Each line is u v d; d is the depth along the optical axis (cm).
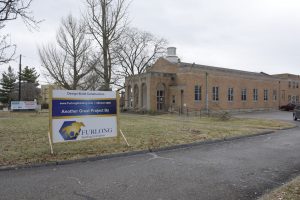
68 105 953
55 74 3416
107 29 3197
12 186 593
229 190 574
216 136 1377
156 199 519
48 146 1016
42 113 3616
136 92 3906
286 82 5562
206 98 3781
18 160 797
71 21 3419
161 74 3666
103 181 633
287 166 795
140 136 1312
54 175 683
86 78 3550
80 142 1115
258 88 4784
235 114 3897
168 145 1091
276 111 4881
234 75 4272
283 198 489
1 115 3080
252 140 1361
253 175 694
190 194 547
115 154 914
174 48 4544
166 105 3712
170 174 697
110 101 1055
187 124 2002
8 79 6931
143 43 5634
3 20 998
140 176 677
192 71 3628
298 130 1883
